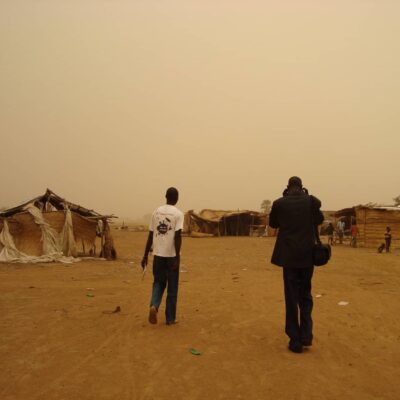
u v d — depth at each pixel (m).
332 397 4.36
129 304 9.12
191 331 6.83
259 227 51.38
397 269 17.12
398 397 4.38
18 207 20.02
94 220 21.25
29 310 8.34
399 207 32.72
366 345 6.18
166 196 7.22
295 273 5.87
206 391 4.49
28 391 4.44
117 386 4.59
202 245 33.53
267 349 5.91
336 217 40.06
